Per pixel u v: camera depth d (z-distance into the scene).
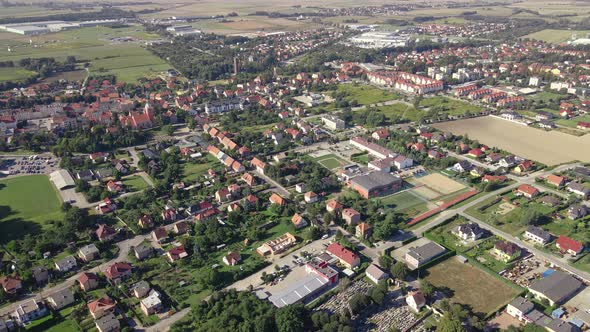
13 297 182.38
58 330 166.75
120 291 186.50
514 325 165.50
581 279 188.88
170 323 169.75
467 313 165.88
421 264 199.50
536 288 179.12
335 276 190.62
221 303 175.12
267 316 163.00
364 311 174.75
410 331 164.62
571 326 159.50
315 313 166.50
